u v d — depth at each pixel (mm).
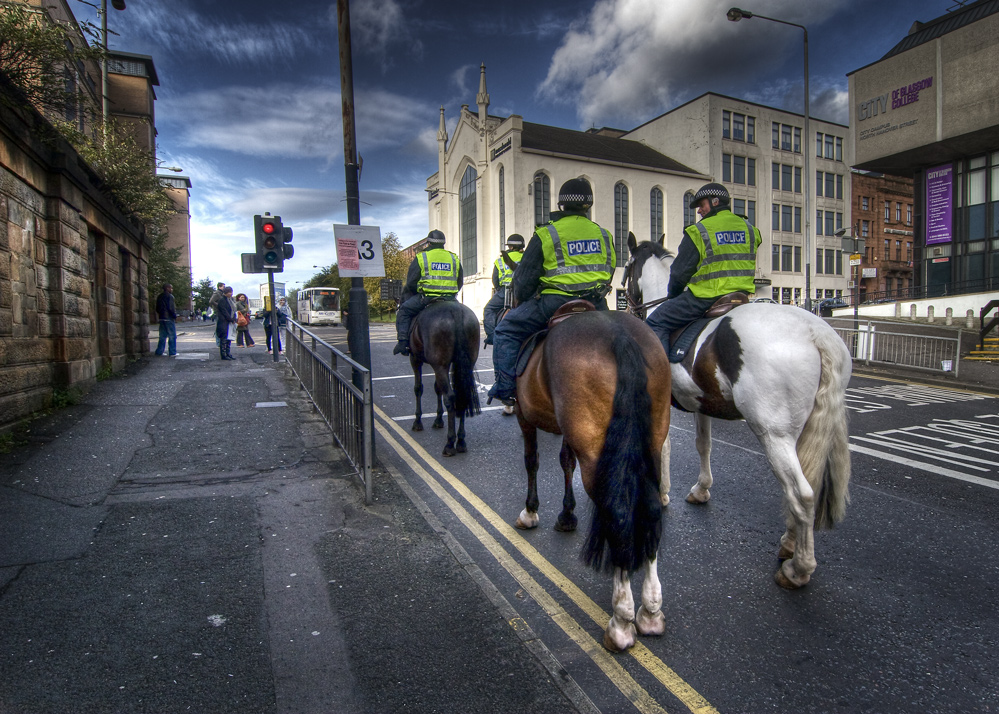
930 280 29344
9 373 6656
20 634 2992
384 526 4523
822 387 3326
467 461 6547
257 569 3779
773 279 48219
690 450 6934
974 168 27422
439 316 6711
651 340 3166
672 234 44656
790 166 49469
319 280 79750
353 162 6441
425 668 2828
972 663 2947
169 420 7520
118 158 12711
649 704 2650
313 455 6309
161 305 15406
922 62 26203
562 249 3873
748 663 2947
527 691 2668
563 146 43219
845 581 3793
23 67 7430
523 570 3979
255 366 13094
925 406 9555
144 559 3857
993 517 4863
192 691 2623
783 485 3424
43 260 7750
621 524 2604
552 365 3148
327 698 2605
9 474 5262
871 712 2596
